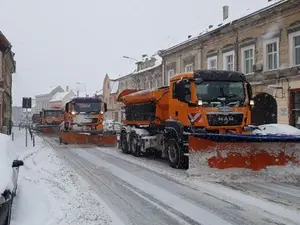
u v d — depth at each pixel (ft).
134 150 53.06
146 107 50.44
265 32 74.69
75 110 75.56
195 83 37.09
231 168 32.71
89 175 36.04
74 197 25.82
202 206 24.04
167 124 40.96
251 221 20.72
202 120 36.73
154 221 20.99
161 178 34.09
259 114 78.54
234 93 38.63
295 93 67.82
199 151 33.30
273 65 73.56
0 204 15.69
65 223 19.65
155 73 141.90
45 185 30.09
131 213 22.58
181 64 110.22
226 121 37.52
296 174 32.78
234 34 84.58
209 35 92.79
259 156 32.94
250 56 80.33
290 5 67.21
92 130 73.36
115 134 71.31
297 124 67.31
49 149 63.10
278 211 22.61
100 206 23.66
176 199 25.98
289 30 68.49
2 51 93.35
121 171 38.63
